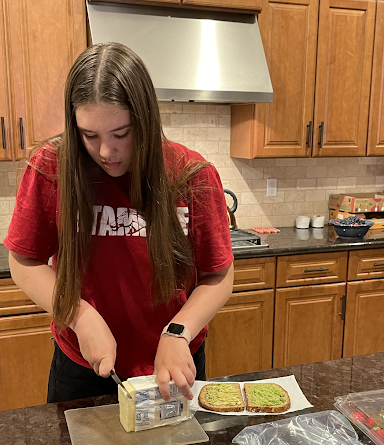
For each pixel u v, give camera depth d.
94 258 1.05
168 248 0.99
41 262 1.07
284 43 2.59
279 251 2.45
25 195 1.01
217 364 2.45
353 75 2.77
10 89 2.18
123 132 0.83
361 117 2.83
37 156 1.01
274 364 2.55
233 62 2.40
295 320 2.56
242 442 0.84
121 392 0.88
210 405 0.95
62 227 0.95
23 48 2.17
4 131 2.19
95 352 0.87
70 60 2.24
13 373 2.16
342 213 3.11
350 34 2.72
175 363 0.85
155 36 2.29
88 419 0.90
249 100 2.40
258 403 0.95
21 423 0.90
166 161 1.02
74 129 0.87
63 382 1.17
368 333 2.73
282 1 2.54
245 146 2.73
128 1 2.26
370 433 0.87
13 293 2.10
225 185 2.99
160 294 1.04
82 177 0.95
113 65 0.80
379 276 2.70
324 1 2.62
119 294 1.07
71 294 0.94
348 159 3.24
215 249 1.07
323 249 2.53
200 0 2.33
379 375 1.09
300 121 2.70
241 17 2.51
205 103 2.82
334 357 2.68
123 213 1.04
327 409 0.95
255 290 2.46
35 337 2.16
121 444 0.83
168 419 0.89
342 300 2.62
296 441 0.85
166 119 2.79
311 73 2.67
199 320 0.98
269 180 3.07
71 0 2.20
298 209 3.18
